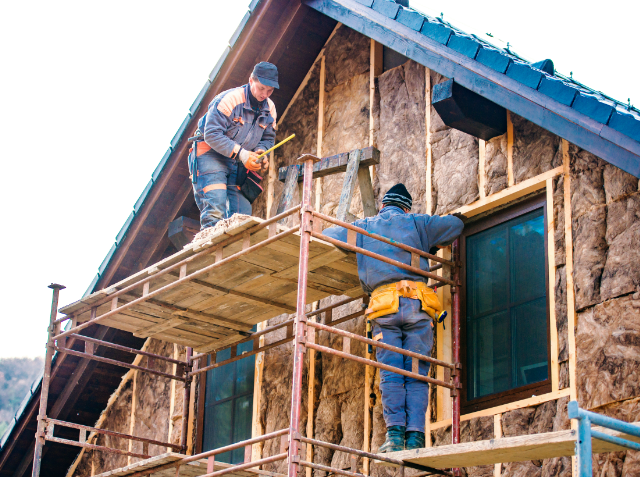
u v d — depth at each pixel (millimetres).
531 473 5770
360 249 5992
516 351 6375
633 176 5793
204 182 7473
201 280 6953
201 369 8469
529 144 6637
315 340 7875
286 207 7973
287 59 8953
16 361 43719
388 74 8227
